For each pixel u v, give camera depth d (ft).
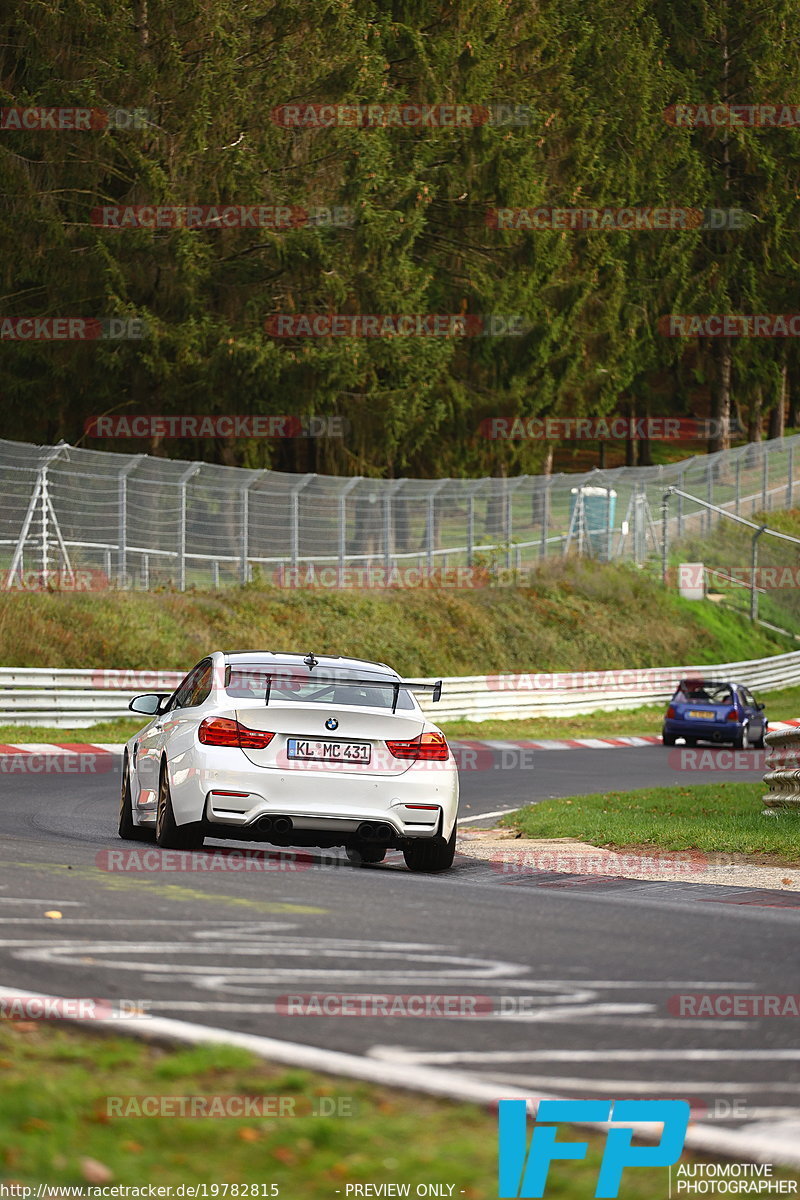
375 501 510.17
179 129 517.96
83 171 508.94
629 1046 71.67
